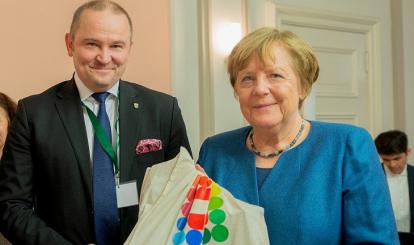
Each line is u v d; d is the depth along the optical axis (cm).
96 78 127
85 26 124
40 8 216
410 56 354
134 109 139
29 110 131
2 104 160
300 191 96
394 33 356
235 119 277
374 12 348
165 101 146
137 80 242
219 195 94
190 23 268
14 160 127
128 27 130
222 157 112
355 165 95
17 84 211
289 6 302
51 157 127
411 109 354
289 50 98
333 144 99
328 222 93
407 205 269
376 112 348
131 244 92
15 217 120
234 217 90
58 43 221
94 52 125
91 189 127
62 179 127
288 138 105
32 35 214
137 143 135
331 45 329
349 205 94
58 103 133
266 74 98
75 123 131
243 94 101
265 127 100
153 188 100
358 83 343
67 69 224
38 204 132
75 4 226
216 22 270
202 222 92
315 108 312
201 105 272
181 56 262
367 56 347
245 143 112
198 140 273
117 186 129
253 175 104
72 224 125
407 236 181
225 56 272
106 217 126
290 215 95
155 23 249
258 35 99
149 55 246
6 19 208
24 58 213
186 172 99
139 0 242
